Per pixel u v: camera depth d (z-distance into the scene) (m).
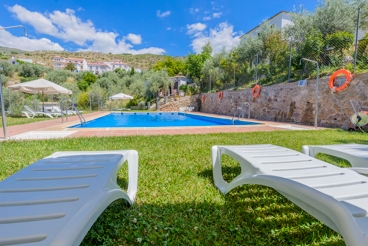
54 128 5.81
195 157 2.76
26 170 1.31
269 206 1.55
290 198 1.14
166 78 19.16
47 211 0.83
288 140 3.88
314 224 1.33
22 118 9.41
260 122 7.95
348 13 7.84
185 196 1.68
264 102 9.68
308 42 7.82
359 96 5.87
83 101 17.80
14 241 0.66
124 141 3.72
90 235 1.18
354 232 0.73
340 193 1.05
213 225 1.30
